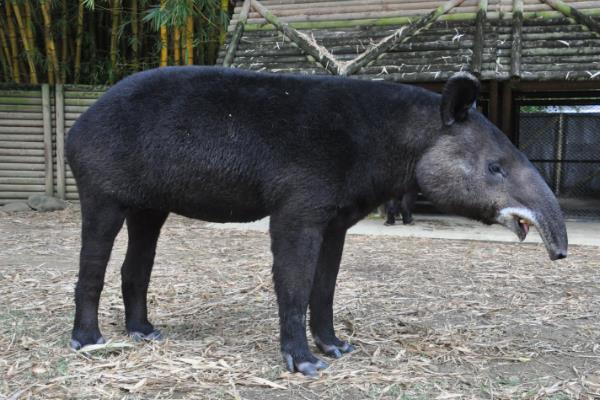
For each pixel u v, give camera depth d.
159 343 3.67
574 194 11.46
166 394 2.91
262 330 4.03
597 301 4.89
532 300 4.93
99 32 11.46
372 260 6.48
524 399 2.95
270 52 9.27
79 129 3.42
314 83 3.34
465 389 3.07
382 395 2.96
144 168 3.30
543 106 12.32
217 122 3.23
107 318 4.22
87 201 3.42
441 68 8.29
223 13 10.13
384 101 3.33
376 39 9.01
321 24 9.45
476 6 8.82
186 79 3.37
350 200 3.27
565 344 3.85
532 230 8.50
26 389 2.93
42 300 4.59
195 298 4.83
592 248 7.26
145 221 3.76
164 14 8.90
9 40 11.05
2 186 10.70
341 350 3.65
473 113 3.28
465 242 7.67
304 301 3.23
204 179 3.26
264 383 3.08
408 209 9.09
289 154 3.17
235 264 6.12
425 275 5.79
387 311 4.57
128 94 3.38
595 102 11.15
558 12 8.48
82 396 2.87
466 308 4.68
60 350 3.48
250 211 3.39
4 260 6.12
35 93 10.57
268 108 3.24
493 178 3.13
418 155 3.29
